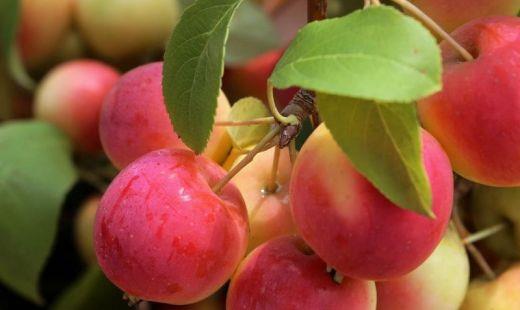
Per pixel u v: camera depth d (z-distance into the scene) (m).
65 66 0.61
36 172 0.51
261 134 0.35
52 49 0.62
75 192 0.56
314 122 0.32
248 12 0.57
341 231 0.28
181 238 0.30
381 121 0.27
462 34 0.31
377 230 0.28
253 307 0.31
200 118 0.30
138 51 0.62
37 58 0.62
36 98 0.60
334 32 0.27
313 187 0.29
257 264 0.31
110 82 0.60
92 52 0.62
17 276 0.49
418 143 0.26
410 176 0.27
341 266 0.29
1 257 0.49
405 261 0.29
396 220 0.28
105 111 0.36
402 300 0.34
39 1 0.60
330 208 0.28
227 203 0.31
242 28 0.56
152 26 0.60
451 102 0.30
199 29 0.30
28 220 0.49
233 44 0.55
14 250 0.49
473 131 0.30
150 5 0.60
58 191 0.50
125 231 0.30
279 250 0.31
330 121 0.27
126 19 0.60
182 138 0.31
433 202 0.28
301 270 0.31
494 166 0.30
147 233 0.30
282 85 0.27
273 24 0.58
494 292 0.38
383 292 0.34
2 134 0.53
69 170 0.53
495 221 0.40
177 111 0.31
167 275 0.30
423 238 0.28
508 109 0.29
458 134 0.30
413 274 0.34
